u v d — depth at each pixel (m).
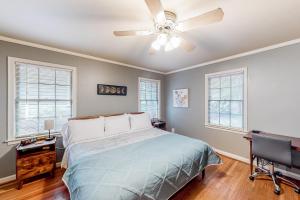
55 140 2.46
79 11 1.59
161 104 4.80
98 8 1.53
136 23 1.82
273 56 2.55
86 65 3.15
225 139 3.32
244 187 2.14
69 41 2.40
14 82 2.35
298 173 2.31
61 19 1.75
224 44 2.50
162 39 1.76
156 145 2.25
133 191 1.26
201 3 1.44
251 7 1.50
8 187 2.12
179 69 4.39
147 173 1.48
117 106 3.69
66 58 2.88
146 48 2.69
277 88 2.52
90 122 2.71
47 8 1.54
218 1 1.41
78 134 2.48
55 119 2.80
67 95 2.95
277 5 1.47
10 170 2.30
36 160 2.22
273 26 1.90
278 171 2.43
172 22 1.48
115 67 3.63
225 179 2.35
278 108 2.51
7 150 2.28
